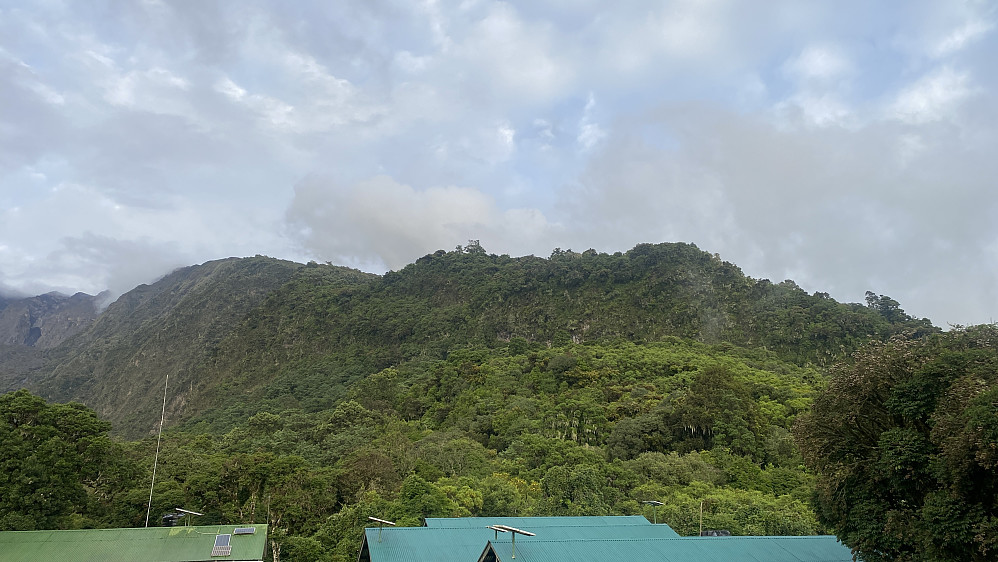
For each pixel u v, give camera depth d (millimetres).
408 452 78875
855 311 151500
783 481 70938
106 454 50625
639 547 33781
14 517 41219
